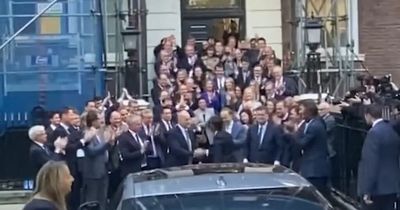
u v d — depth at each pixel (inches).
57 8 717.3
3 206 650.2
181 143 560.7
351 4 786.2
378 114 462.3
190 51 718.5
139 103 614.5
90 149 542.0
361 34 800.3
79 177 548.1
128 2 754.2
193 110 653.9
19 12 714.8
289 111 575.2
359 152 554.3
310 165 540.1
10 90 707.4
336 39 762.2
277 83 697.0
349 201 574.6
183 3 837.8
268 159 566.9
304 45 745.6
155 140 562.3
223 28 842.8
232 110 605.0
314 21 740.7
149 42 820.0
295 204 268.1
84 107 690.2
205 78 679.7
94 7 727.7
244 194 270.5
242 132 570.6
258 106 584.1
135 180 291.6
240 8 842.2
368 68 800.9
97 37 729.6
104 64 740.0
